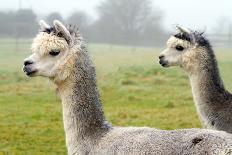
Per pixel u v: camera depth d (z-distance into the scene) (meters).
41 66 10.36
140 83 35.50
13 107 28.31
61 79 10.34
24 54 67.06
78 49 10.31
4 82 37.62
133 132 9.69
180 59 15.58
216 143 8.49
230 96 14.52
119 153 9.47
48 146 19.72
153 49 83.31
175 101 29.61
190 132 9.02
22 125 23.55
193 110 27.16
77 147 10.18
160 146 9.02
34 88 34.72
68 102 10.34
